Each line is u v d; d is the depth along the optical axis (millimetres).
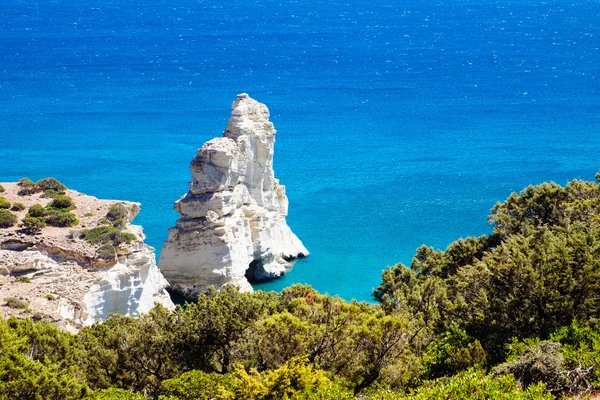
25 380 38938
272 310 53000
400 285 62531
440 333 48250
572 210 65250
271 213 98062
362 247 104688
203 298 54406
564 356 37438
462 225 112375
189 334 51250
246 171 94562
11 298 63031
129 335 51062
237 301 53375
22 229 74375
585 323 43625
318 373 39938
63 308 66750
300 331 44750
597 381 35562
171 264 88438
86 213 79375
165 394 47000
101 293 70938
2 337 41844
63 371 41656
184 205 87688
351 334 45156
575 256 47219
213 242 87500
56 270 70812
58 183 84875
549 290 46031
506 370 37500
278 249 98375
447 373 43031
